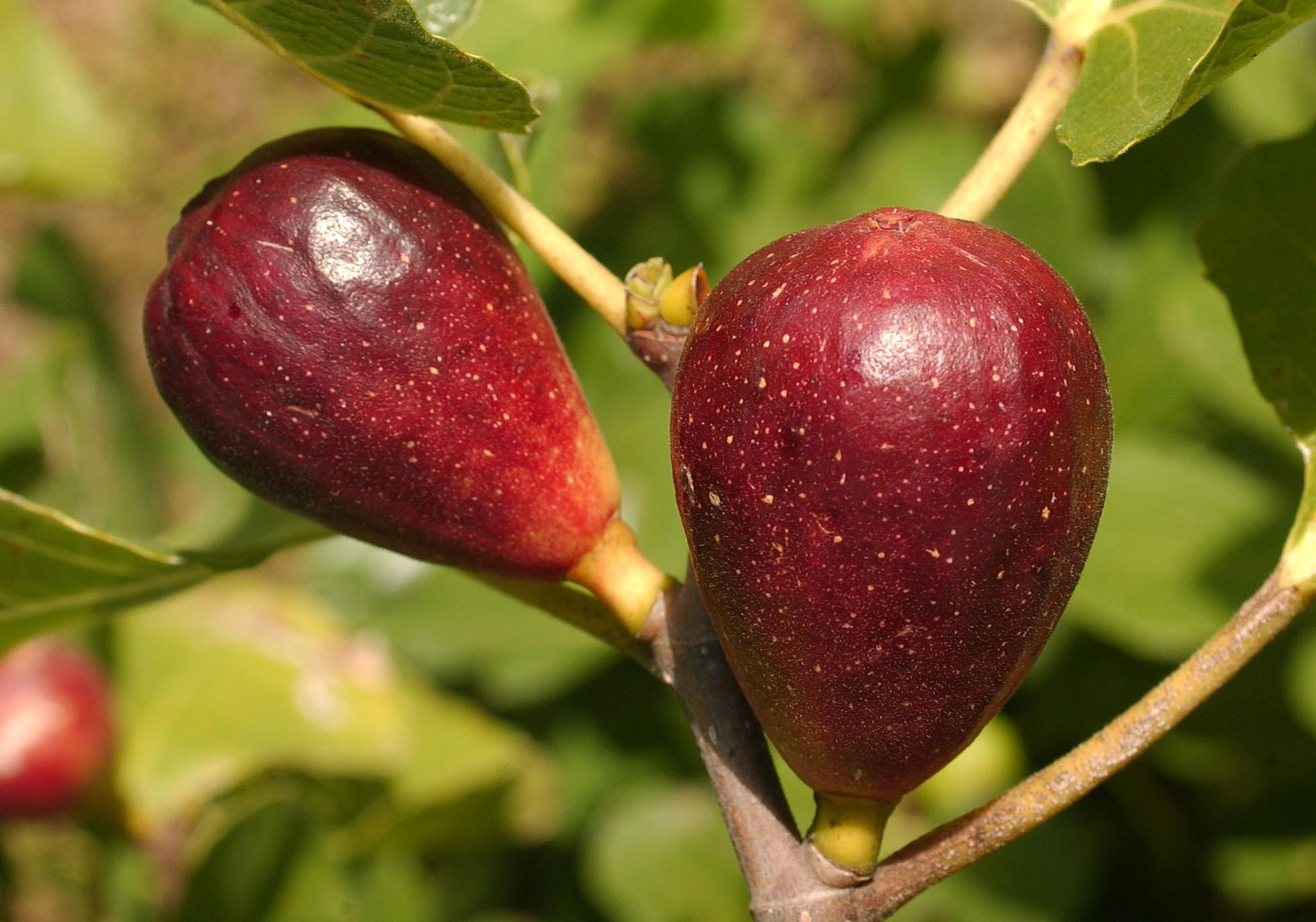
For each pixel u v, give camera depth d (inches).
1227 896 20.9
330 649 25.3
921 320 12.3
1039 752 21.9
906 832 21.1
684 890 22.2
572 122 25.8
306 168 13.2
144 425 29.4
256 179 13.2
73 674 23.2
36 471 25.6
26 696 22.6
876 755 12.8
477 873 25.9
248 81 36.2
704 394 12.5
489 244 13.4
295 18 13.0
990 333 12.3
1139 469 21.5
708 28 25.1
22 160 24.0
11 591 14.7
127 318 36.6
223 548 15.2
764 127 31.1
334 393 13.0
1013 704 22.0
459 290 13.2
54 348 26.1
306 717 24.6
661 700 25.3
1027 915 20.3
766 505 12.4
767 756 13.4
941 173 26.8
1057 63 13.9
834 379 12.3
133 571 14.6
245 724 24.5
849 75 32.7
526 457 13.3
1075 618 20.6
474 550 13.4
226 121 36.1
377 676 25.2
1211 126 26.2
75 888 24.2
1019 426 12.3
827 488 12.3
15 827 23.4
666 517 23.6
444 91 13.1
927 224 12.6
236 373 13.0
